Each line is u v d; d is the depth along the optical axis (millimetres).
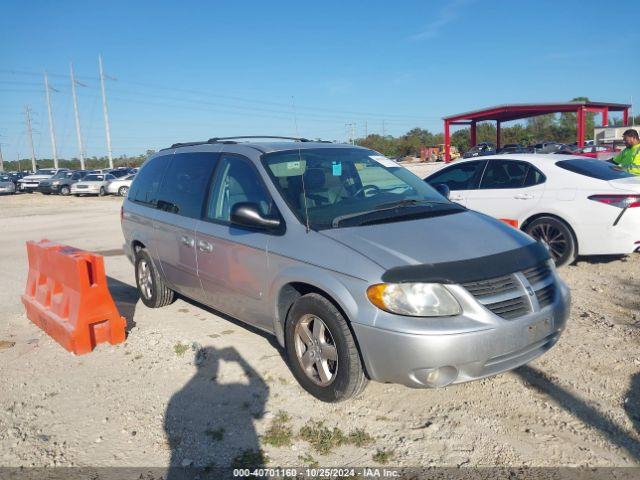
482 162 8266
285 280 4102
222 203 4988
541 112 34625
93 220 17656
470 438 3561
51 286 5758
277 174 4602
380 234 3932
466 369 3469
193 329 5641
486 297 3531
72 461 3500
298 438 3625
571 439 3512
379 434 3645
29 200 30562
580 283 6762
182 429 3795
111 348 5227
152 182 6293
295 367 4199
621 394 4004
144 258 6352
